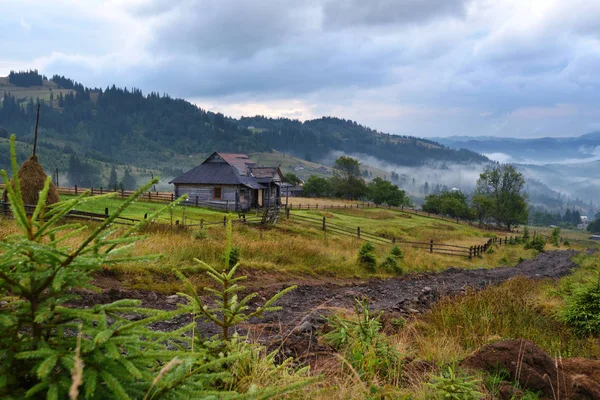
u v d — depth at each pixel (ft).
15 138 5.67
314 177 398.42
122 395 5.27
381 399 13.07
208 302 30.45
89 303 25.23
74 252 5.95
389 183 379.14
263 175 172.24
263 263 49.49
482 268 90.53
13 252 5.52
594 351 25.02
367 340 17.29
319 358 17.70
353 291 46.50
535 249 148.36
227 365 11.53
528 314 31.83
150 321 6.15
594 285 32.37
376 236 125.90
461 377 14.57
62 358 5.37
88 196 6.26
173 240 45.24
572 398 15.14
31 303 5.94
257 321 27.40
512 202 304.91
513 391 14.66
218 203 143.95
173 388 6.39
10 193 5.71
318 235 98.68
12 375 5.57
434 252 105.81
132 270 33.71
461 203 333.21
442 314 29.50
